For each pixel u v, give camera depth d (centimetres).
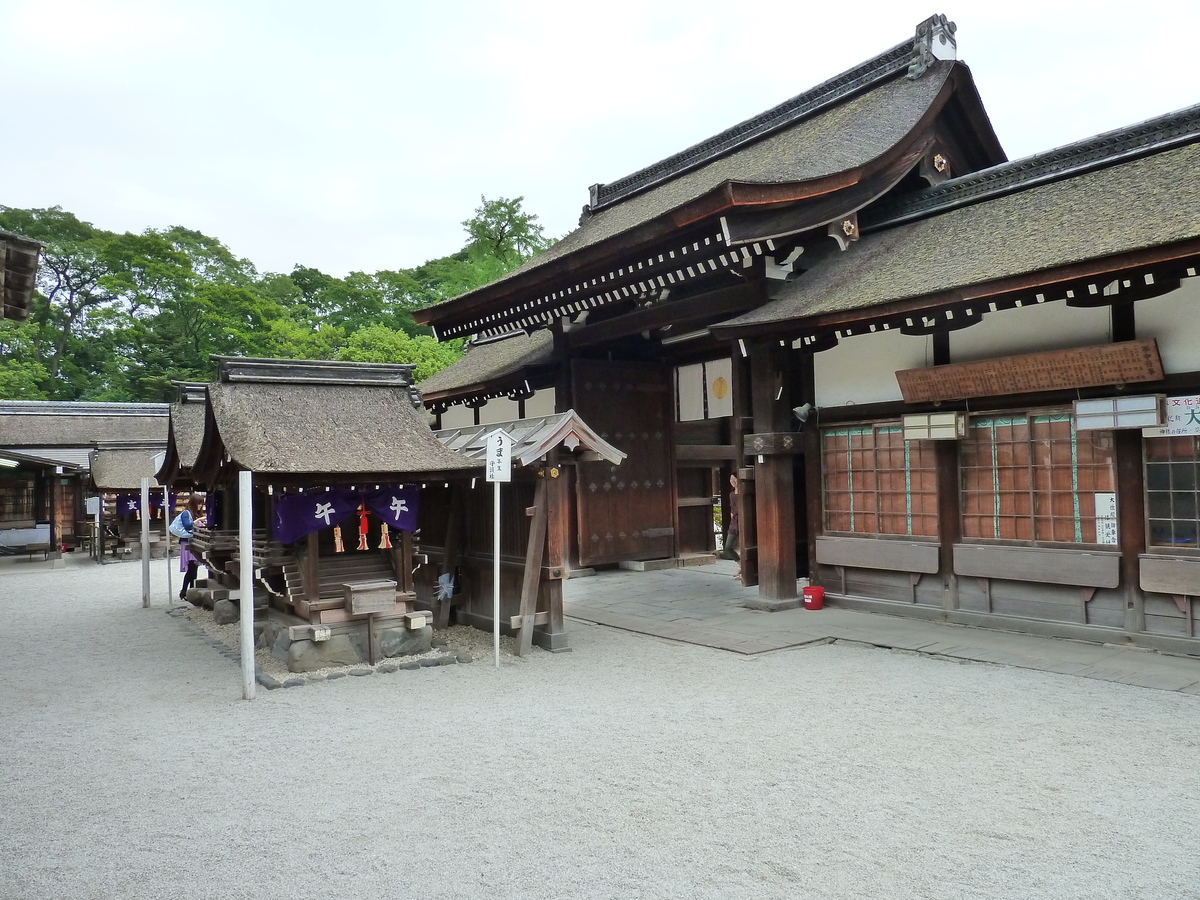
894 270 934
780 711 615
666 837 403
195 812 442
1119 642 785
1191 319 720
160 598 1335
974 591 906
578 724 591
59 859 388
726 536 1783
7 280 823
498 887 356
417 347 3222
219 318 4366
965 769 488
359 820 428
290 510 741
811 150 1210
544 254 1750
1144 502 767
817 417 1062
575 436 824
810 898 343
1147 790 452
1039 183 964
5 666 818
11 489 2070
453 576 980
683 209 985
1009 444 873
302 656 748
